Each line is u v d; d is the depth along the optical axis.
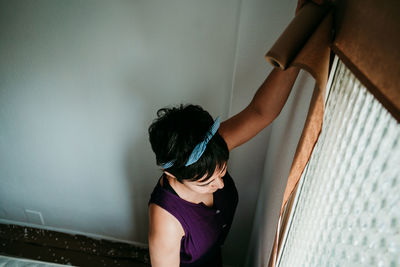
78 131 1.33
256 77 0.98
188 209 0.86
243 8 0.85
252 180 1.32
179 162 0.66
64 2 0.97
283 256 0.81
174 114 0.69
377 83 0.34
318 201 0.57
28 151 1.46
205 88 1.10
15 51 1.11
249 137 0.86
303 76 0.73
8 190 1.68
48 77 1.16
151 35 1.00
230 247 1.67
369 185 0.40
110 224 1.74
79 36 1.04
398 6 0.30
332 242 0.50
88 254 1.72
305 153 0.56
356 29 0.40
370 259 0.39
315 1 0.53
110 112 1.23
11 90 1.23
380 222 0.37
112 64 1.09
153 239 0.85
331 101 0.55
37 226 1.85
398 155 0.33
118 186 1.53
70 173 1.52
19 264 1.29
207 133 0.65
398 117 0.29
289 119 0.84
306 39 0.49
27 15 1.01
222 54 1.00
